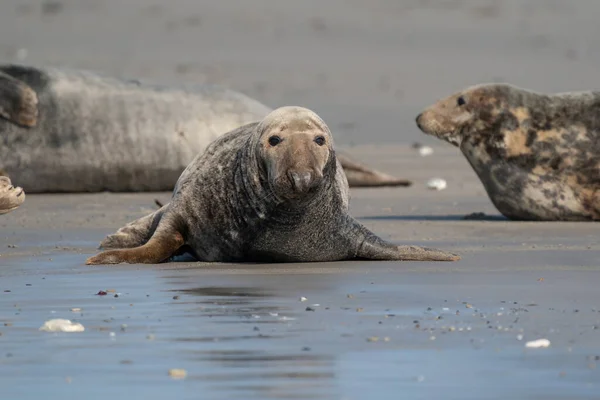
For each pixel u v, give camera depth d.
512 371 20.95
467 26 157.38
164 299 28.47
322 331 24.45
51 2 161.38
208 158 36.53
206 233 35.72
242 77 120.75
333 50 140.00
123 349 22.95
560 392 19.50
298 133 33.56
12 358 22.33
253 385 20.20
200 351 22.72
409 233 42.66
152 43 141.00
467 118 47.59
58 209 51.81
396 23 158.00
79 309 27.23
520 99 47.44
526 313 26.36
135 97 60.62
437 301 27.94
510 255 36.28
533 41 148.38
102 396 19.52
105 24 151.12
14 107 58.72
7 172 59.03
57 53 133.38
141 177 60.44
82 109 59.91
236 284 30.73
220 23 154.00
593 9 167.12
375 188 59.62
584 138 46.66
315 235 35.06
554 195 46.38
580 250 37.38
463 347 22.88
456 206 52.12
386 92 112.88
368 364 21.58
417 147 80.12
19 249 38.81
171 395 19.58
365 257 35.78
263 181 34.28
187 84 62.03
